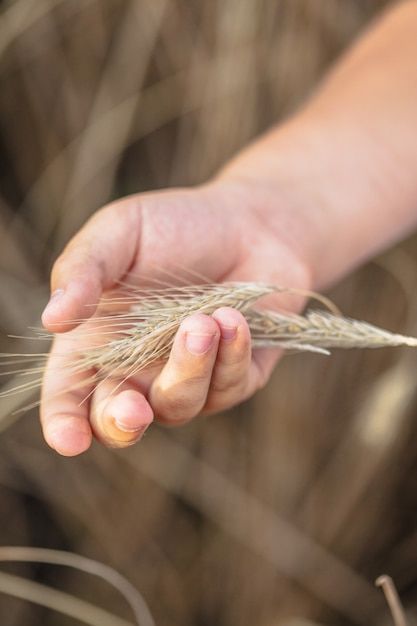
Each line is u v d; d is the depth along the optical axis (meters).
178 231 0.55
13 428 0.75
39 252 0.78
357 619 0.82
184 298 0.53
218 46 0.76
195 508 0.80
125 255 0.53
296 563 0.79
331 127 0.65
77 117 0.77
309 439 0.79
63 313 0.49
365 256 0.65
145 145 0.80
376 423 0.76
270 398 0.77
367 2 0.81
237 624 0.80
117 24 0.77
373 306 0.81
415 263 0.79
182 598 0.79
